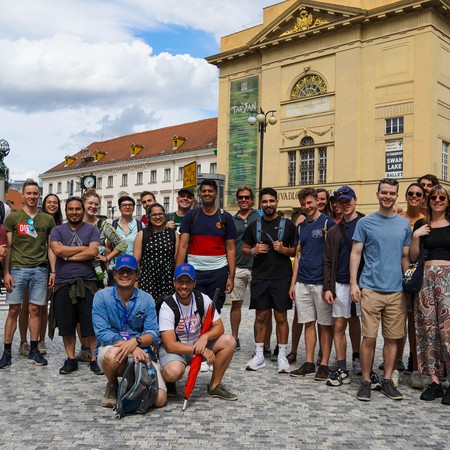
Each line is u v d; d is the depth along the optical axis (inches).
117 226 325.4
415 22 1255.5
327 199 335.6
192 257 290.4
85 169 2768.2
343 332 267.3
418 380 259.9
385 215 250.1
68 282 276.7
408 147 1256.8
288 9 1437.0
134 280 224.8
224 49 1640.0
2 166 993.5
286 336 291.9
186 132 2465.6
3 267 292.5
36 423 197.3
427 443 183.9
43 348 331.6
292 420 205.9
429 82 1230.9
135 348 215.6
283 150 1472.7
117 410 204.8
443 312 240.8
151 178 2433.6
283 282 291.6
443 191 241.8
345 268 265.9
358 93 1330.0
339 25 1342.3
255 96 1549.0
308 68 1422.2
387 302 243.8
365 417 211.8
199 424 198.8
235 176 1579.7
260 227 299.0
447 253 244.4
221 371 234.5
